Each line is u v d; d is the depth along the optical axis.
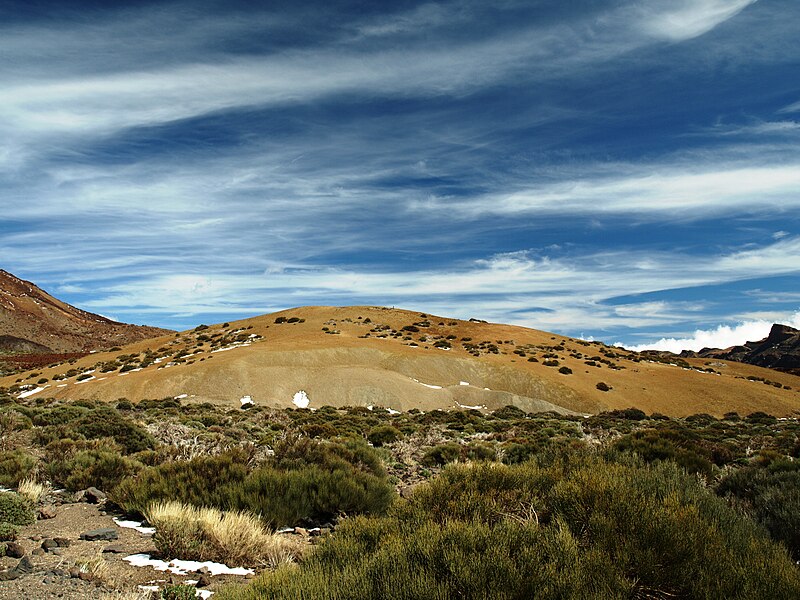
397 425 37.56
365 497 9.98
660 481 6.64
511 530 4.68
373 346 89.12
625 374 93.31
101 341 190.62
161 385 66.06
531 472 7.21
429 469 17.53
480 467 7.10
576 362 99.50
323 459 12.60
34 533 8.10
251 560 7.00
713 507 6.09
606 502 5.34
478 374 83.81
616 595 4.11
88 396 64.62
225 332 118.31
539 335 129.00
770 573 4.42
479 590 3.96
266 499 9.23
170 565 6.69
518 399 73.50
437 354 87.94
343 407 64.38
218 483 9.98
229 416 40.66
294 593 4.20
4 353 129.88
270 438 21.91
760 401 81.88
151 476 10.33
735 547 5.08
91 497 10.79
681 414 77.44
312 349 82.88
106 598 5.07
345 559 4.98
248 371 69.62
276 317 127.81
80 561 6.28
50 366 95.00
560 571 4.18
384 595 4.02
